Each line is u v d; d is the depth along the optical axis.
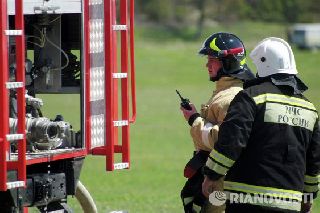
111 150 16.89
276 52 14.45
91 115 16.83
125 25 17.14
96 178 34.69
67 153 16.14
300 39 144.12
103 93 17.09
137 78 107.19
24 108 14.30
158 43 153.62
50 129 15.84
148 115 66.94
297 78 14.62
